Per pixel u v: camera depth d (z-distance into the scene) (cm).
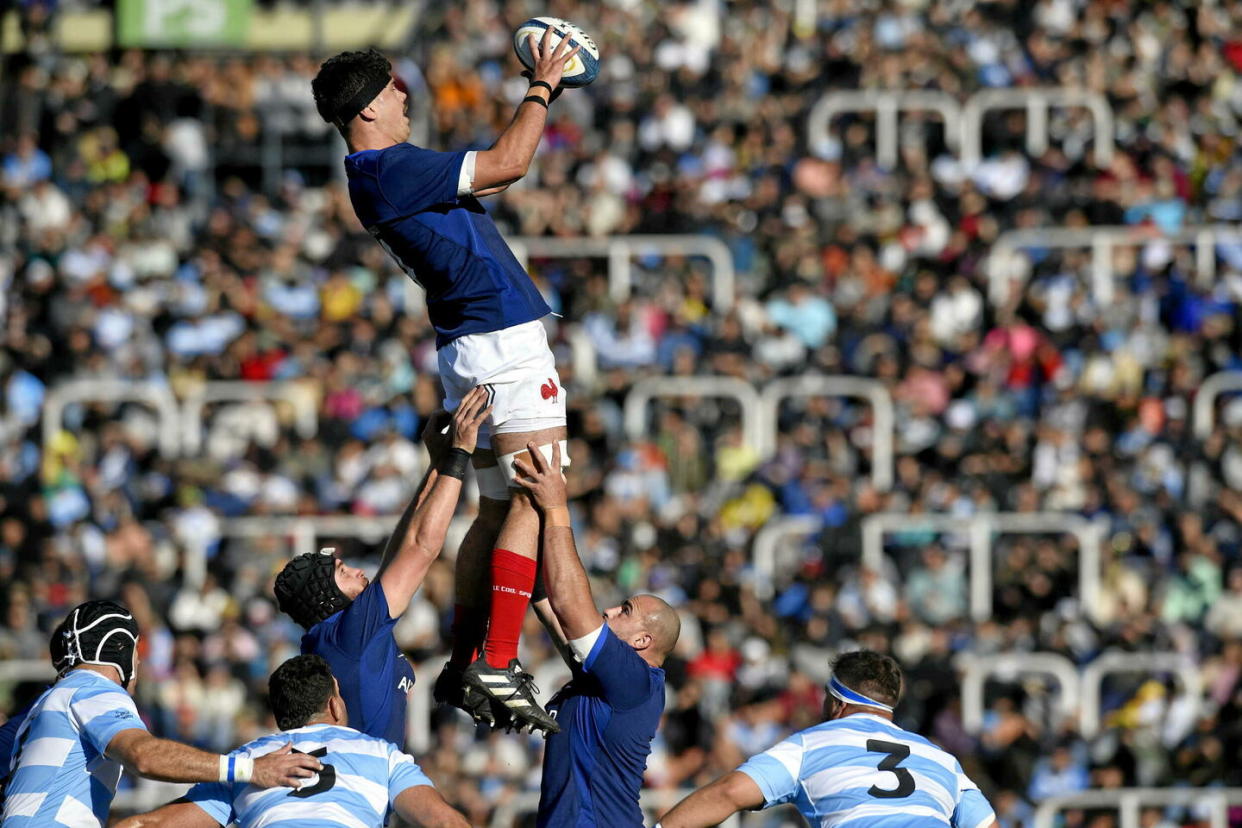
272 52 8206
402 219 2106
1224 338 6944
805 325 6806
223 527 5669
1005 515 5900
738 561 5638
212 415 6384
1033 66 8138
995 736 5125
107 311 6838
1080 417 6494
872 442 6319
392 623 2319
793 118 7881
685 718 5022
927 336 6675
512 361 2150
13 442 6309
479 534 2312
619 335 6656
